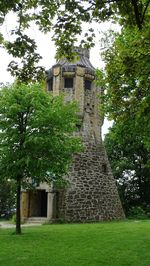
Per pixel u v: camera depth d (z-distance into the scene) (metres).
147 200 42.62
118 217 30.89
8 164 17.66
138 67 10.65
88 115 31.36
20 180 18.34
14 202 43.03
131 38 12.77
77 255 11.59
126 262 10.45
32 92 18.11
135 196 43.56
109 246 13.36
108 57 12.59
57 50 8.70
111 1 7.87
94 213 28.83
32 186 19.14
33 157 17.58
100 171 30.86
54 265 10.09
